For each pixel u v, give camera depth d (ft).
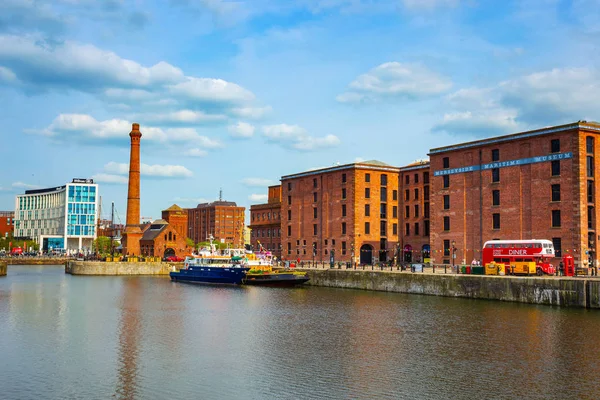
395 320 196.75
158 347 154.51
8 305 243.60
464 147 330.95
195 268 385.70
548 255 255.91
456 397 110.42
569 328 175.94
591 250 276.82
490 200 315.99
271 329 181.88
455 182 336.49
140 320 201.98
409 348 151.94
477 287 249.14
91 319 204.03
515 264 256.52
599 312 205.16
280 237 526.57
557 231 282.36
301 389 115.85
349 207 421.59
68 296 284.82
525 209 298.56
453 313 209.87
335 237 433.07
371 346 154.81
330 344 157.89
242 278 352.90
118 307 239.30
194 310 229.45
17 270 542.98
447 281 262.06
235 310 228.43
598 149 282.36
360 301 252.62
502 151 311.68
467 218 328.08
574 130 277.23
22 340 163.32
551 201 286.25
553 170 287.07
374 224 424.87
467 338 163.94
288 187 483.51
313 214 455.22
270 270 358.84
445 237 340.80
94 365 134.51
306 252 460.14
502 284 239.09
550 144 288.71
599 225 279.28
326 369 130.72
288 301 258.16
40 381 121.29
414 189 428.97
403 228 435.53
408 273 282.36
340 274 325.62
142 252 630.74
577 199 274.98
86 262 469.57
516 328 177.37
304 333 174.60
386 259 427.33
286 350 150.30
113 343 159.74
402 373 126.93
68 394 112.88
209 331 178.91
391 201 433.48
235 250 402.31
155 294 297.53
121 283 377.09
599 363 134.51
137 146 525.75
